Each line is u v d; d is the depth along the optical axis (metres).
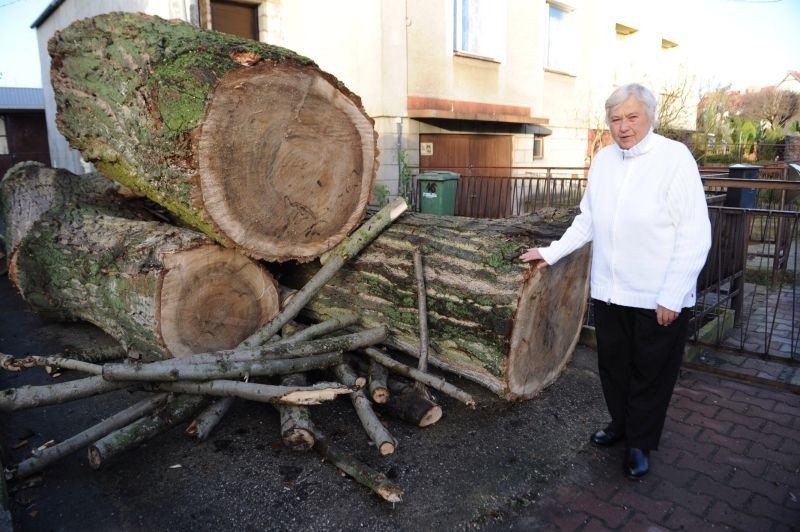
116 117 3.45
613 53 12.91
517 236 3.15
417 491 2.54
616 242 2.55
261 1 7.95
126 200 5.06
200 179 2.90
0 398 2.57
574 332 3.63
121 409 3.32
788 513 2.43
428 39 8.45
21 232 4.99
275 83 3.04
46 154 17.41
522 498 2.52
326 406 3.26
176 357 3.18
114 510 2.42
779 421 3.20
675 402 3.43
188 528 2.31
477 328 3.04
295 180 3.29
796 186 4.95
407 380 3.30
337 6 8.24
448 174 6.61
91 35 3.74
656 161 2.42
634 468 2.65
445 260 3.22
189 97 2.88
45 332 4.64
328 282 3.80
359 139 3.54
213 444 2.90
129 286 3.30
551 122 11.47
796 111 26.81
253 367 2.87
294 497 2.49
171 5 7.07
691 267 2.37
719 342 4.12
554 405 3.33
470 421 3.14
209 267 3.31
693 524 2.37
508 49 9.91
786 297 5.52
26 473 2.57
